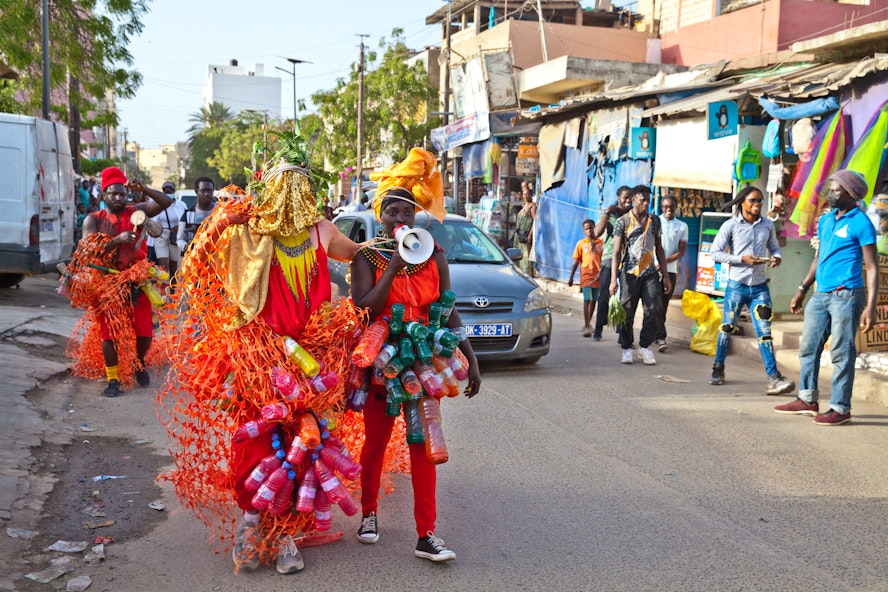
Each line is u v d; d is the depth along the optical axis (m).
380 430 4.05
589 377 8.45
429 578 3.74
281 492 3.65
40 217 11.56
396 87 31.47
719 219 11.41
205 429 4.07
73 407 6.50
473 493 4.91
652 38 26.56
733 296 7.99
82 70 22.42
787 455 5.82
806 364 6.93
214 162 75.19
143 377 7.29
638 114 13.73
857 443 6.16
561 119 16.78
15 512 4.18
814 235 9.68
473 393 4.18
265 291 3.63
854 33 9.98
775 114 9.96
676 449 5.91
